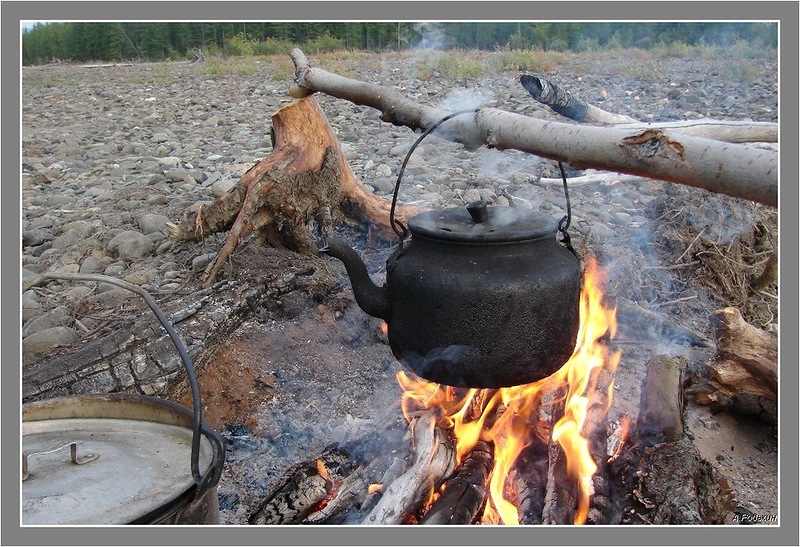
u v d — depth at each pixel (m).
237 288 3.02
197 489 1.63
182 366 2.57
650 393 2.38
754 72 9.77
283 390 2.71
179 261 3.76
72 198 5.17
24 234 4.33
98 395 2.01
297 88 2.97
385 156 5.95
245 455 2.43
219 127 7.84
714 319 2.71
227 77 12.63
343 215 3.75
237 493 2.25
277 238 3.57
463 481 2.08
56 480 1.69
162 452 1.84
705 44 12.91
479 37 12.30
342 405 2.68
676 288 3.63
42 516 1.55
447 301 1.90
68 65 19.33
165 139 7.15
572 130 1.85
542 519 2.01
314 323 3.03
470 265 1.91
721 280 3.63
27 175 5.89
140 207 4.75
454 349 1.92
